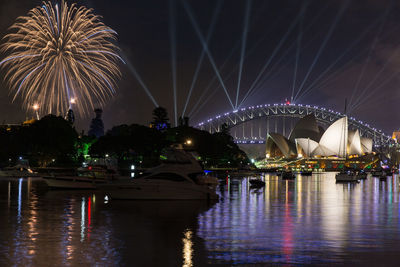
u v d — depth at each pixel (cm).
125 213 3991
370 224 3447
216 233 3020
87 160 18150
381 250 2525
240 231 3105
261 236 2920
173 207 4472
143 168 15562
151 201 4972
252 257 2358
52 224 3344
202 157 18662
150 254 2403
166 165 5116
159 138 15788
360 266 2203
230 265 2208
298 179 14062
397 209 4522
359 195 6588
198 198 5122
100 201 4978
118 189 5066
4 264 2177
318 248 2570
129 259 2295
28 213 3962
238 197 5988
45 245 2592
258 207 4634
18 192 6284
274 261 2283
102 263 2216
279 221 3588
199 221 3556
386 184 10656
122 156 16550
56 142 14812
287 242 2734
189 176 5122
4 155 15300
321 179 14088
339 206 4812
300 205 4894
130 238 2820
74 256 2342
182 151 5156
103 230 3103
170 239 2803
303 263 2250
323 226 3341
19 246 2562
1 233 2959
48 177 6775
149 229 3158
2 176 11900
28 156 15612
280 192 7125
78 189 6775
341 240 2798
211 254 2417
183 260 2291
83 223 3406
